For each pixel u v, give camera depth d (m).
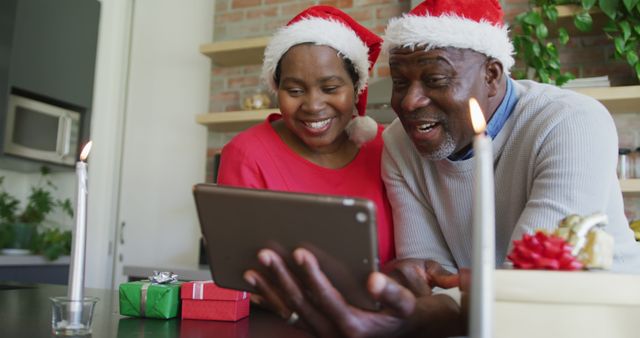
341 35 1.17
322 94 1.16
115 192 3.46
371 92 2.62
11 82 2.75
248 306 0.94
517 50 2.59
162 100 3.43
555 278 0.55
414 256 1.18
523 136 1.02
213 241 0.61
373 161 1.32
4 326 0.81
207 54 3.19
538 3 2.62
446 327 0.61
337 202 0.52
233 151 1.27
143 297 0.89
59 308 0.75
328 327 0.59
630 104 2.50
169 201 3.34
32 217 3.09
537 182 0.93
